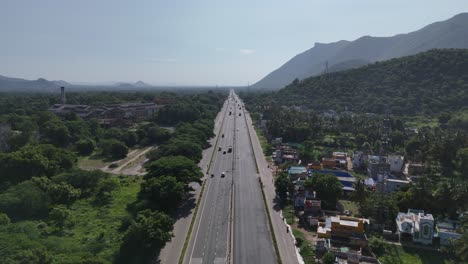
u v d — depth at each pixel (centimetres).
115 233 10062
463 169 16150
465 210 11356
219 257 8975
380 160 16938
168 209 11681
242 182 15100
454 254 9375
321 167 16988
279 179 13175
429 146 18075
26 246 8238
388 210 11106
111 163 18438
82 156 19975
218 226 10762
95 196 12988
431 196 11669
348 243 9788
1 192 12162
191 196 13300
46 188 12312
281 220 11306
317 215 11662
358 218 10669
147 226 9012
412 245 10075
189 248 9394
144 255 8875
